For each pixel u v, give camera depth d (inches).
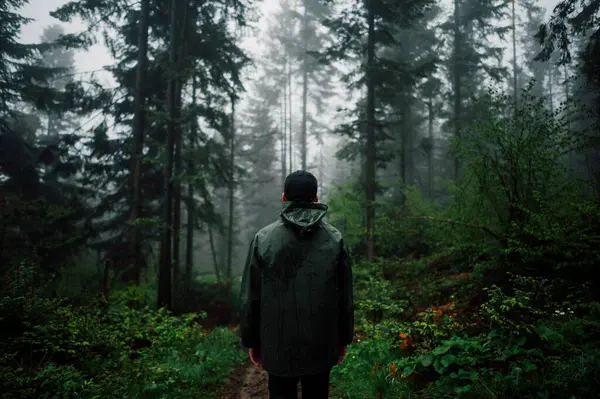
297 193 79.2
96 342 209.5
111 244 583.8
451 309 230.8
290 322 72.4
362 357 183.3
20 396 136.8
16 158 614.2
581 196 222.7
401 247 410.0
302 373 71.6
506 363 134.6
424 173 1170.6
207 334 326.0
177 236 608.1
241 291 78.0
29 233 466.9
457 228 292.5
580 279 203.8
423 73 585.9
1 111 634.8
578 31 304.3
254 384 210.5
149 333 275.9
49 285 316.8
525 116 239.9
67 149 570.9
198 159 491.8
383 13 576.4
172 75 461.4
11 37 613.9
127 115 585.9
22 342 176.9
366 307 273.4
